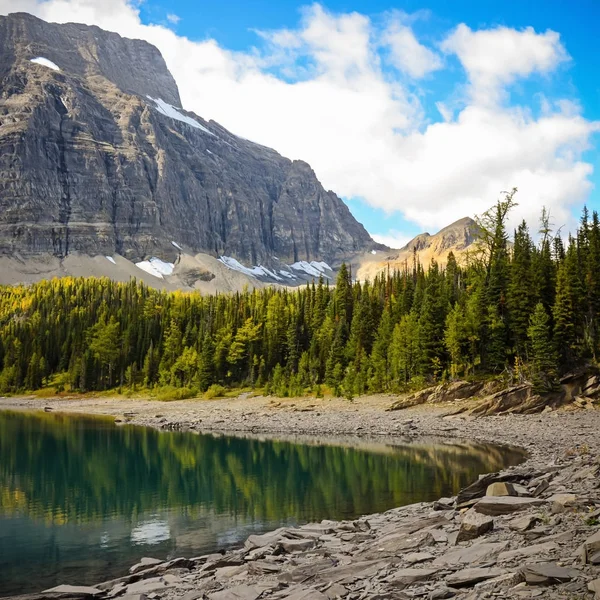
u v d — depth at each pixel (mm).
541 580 11477
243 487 37219
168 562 20844
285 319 120188
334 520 27406
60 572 21703
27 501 34219
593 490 19469
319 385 97812
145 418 86375
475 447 50375
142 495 35531
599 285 75562
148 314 163625
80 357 146625
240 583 16984
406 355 85500
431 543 17688
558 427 56812
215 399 106938
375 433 63312
